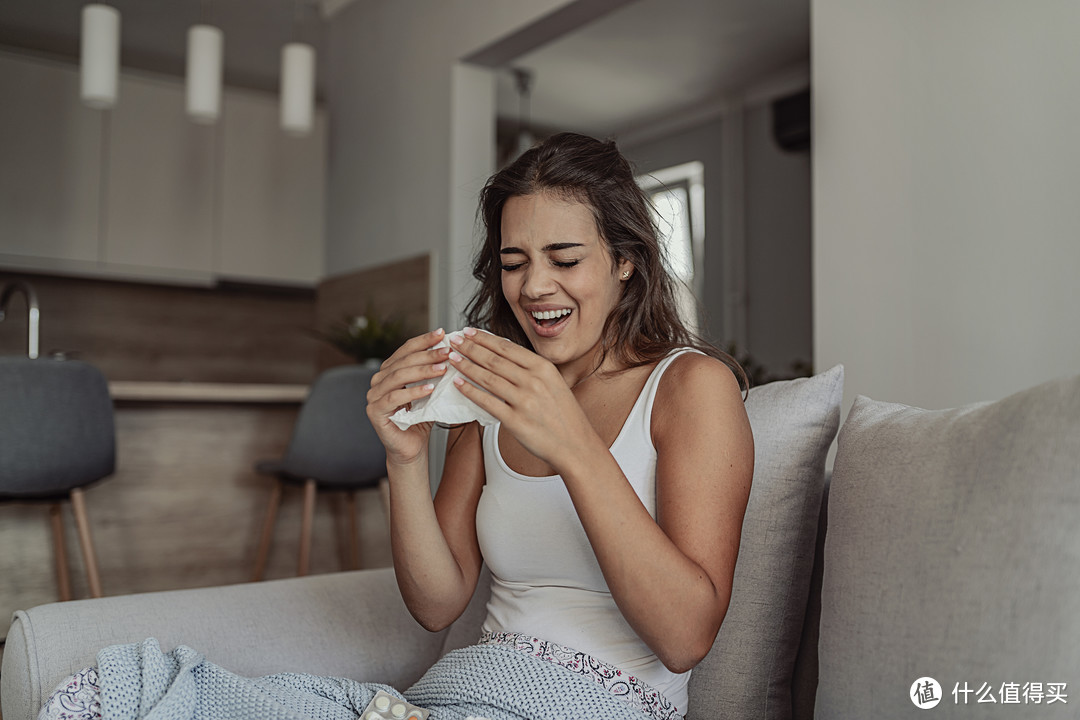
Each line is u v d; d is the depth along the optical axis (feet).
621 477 2.77
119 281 15.89
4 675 3.67
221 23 14.57
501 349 2.84
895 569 2.78
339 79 15.85
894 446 3.07
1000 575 2.48
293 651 3.94
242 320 17.16
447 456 4.07
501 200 3.75
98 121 14.79
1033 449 2.54
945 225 6.82
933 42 6.96
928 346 6.89
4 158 14.02
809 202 15.25
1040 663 2.34
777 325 15.84
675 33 13.91
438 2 12.85
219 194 15.79
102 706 2.82
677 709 3.29
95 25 11.01
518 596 3.43
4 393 7.32
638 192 3.52
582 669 3.10
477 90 12.59
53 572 8.77
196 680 3.08
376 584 4.45
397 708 3.12
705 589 2.75
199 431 9.93
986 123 6.59
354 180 15.29
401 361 3.12
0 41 14.12
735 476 3.02
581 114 17.60
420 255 12.55
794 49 14.52
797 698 3.63
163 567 9.61
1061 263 6.12
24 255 14.15
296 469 8.92
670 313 3.70
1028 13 6.36
